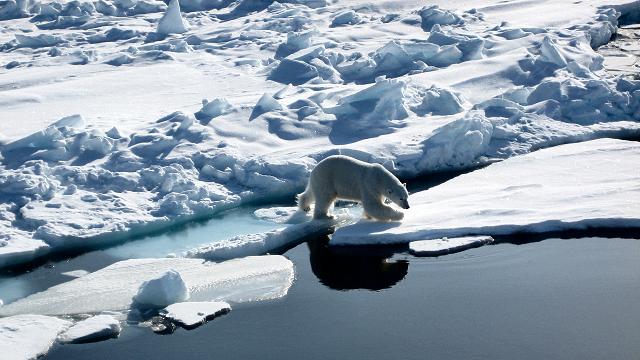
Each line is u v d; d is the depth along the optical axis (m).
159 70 18.47
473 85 16.39
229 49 20.50
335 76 17.69
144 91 17.09
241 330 8.27
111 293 9.17
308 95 15.76
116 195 11.88
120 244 10.76
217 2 27.20
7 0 27.47
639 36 20.44
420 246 9.83
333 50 19.41
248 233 10.84
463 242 9.86
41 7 26.53
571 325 7.98
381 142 13.31
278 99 15.80
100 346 8.04
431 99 15.19
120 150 13.22
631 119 14.84
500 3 23.86
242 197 12.08
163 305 8.81
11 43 22.45
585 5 22.86
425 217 10.54
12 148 13.27
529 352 7.55
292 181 12.41
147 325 8.45
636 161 12.22
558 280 8.93
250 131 14.05
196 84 17.59
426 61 18.17
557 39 18.86
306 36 19.91
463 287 8.93
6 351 7.80
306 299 8.91
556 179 11.75
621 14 22.22
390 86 15.02
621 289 8.65
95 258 10.33
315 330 8.20
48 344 8.04
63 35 23.34
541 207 10.57
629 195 10.73
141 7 27.12
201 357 7.77
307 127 14.30
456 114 14.84
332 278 9.48
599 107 15.00
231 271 9.62
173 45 20.83
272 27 22.48
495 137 13.91
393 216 10.43
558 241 9.90
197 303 8.74
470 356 7.54
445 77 16.73
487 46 18.91
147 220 11.12
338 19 22.61
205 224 11.34
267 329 8.27
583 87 15.39
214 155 12.99
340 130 14.27
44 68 19.45
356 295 8.97
